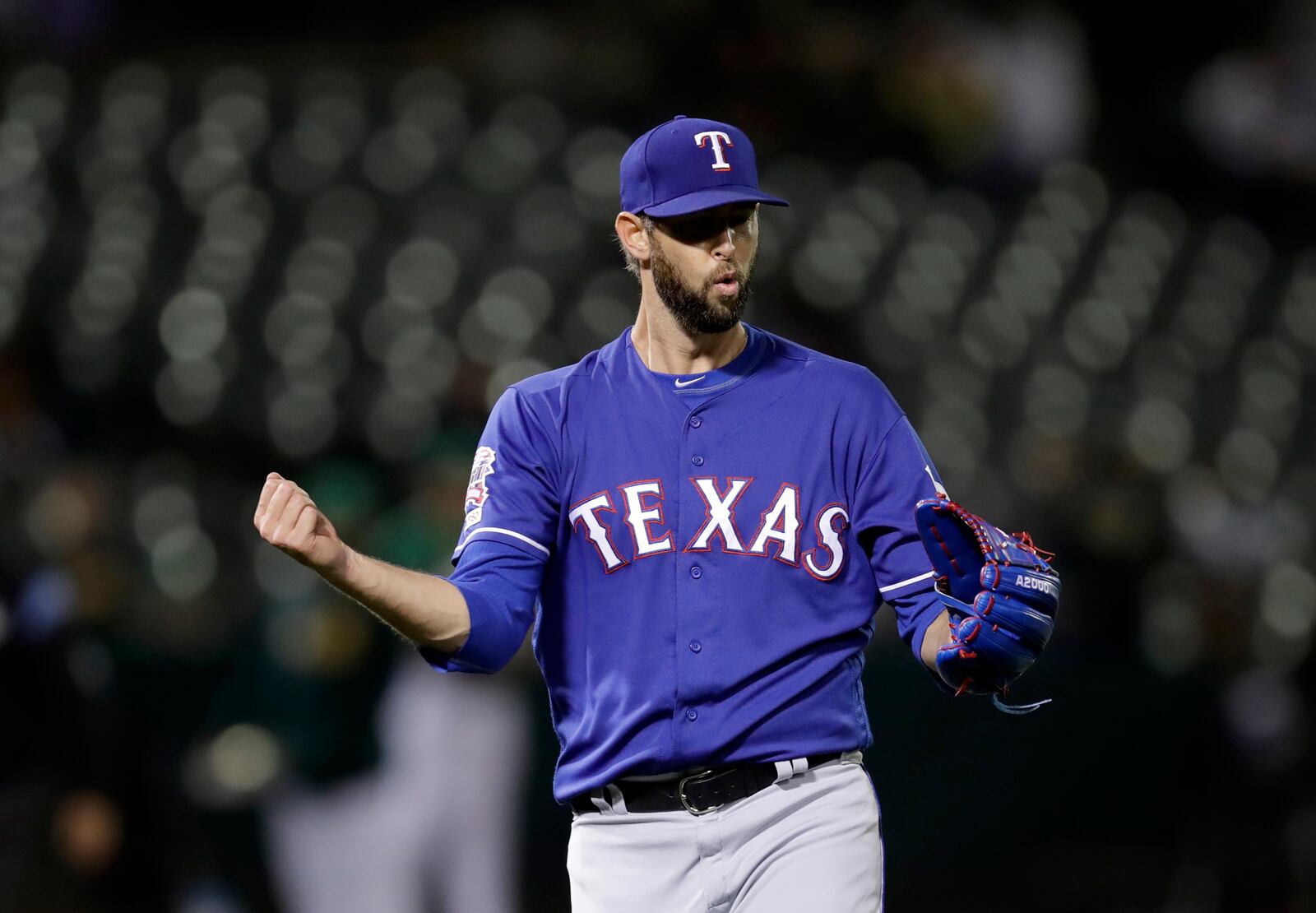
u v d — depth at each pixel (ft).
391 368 126.41
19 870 67.72
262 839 88.63
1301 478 139.95
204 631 96.12
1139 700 99.66
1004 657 36.55
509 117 154.92
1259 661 96.27
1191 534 110.93
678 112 160.04
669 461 39.58
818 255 144.77
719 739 38.58
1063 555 108.88
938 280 147.54
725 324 39.01
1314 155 175.83
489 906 81.66
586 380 40.73
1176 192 175.42
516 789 84.89
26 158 142.00
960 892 95.91
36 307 128.57
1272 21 183.93
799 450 39.55
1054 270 153.99
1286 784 93.04
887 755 94.68
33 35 160.04
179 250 135.74
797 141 159.53
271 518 35.04
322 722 79.92
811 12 166.20
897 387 135.95
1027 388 139.13
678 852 39.24
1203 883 93.97
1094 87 186.80
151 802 70.79
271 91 153.69
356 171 146.20
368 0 176.55
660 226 38.86
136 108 148.97
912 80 161.07
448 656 37.32
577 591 39.93
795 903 38.32
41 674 67.92
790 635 38.88
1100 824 99.19
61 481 88.79
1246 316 157.58
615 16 165.07
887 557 39.32
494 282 133.90
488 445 40.65
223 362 126.41
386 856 80.53
